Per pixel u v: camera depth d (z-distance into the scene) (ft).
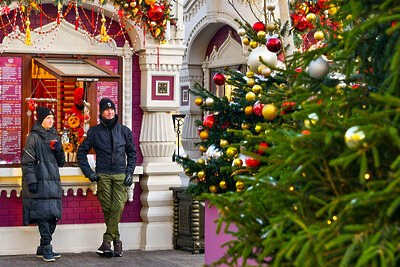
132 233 33.45
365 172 8.67
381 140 8.00
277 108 14.62
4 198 31.63
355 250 7.65
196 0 44.96
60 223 32.30
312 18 19.08
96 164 30.78
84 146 30.60
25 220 29.17
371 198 7.70
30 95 32.27
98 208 32.81
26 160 29.07
